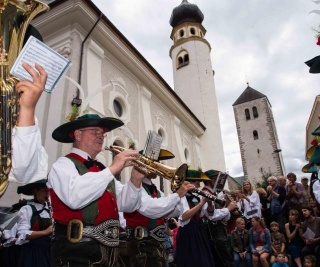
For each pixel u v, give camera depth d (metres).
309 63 3.65
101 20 10.08
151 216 3.55
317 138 5.00
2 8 1.72
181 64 25.25
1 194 1.60
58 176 2.34
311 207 6.71
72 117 4.14
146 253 3.65
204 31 27.97
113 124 2.90
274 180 8.16
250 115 46.56
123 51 11.47
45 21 9.75
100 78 10.32
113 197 2.60
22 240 4.09
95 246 2.31
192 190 4.15
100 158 9.21
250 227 7.77
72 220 2.34
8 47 1.76
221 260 5.56
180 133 17.67
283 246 6.75
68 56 9.40
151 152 2.99
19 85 1.70
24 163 1.73
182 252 4.79
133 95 12.67
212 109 23.12
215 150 21.72
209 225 5.74
